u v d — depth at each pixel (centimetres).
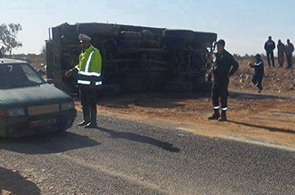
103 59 1077
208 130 656
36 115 554
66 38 1075
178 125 701
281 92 1442
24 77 636
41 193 373
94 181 404
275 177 419
